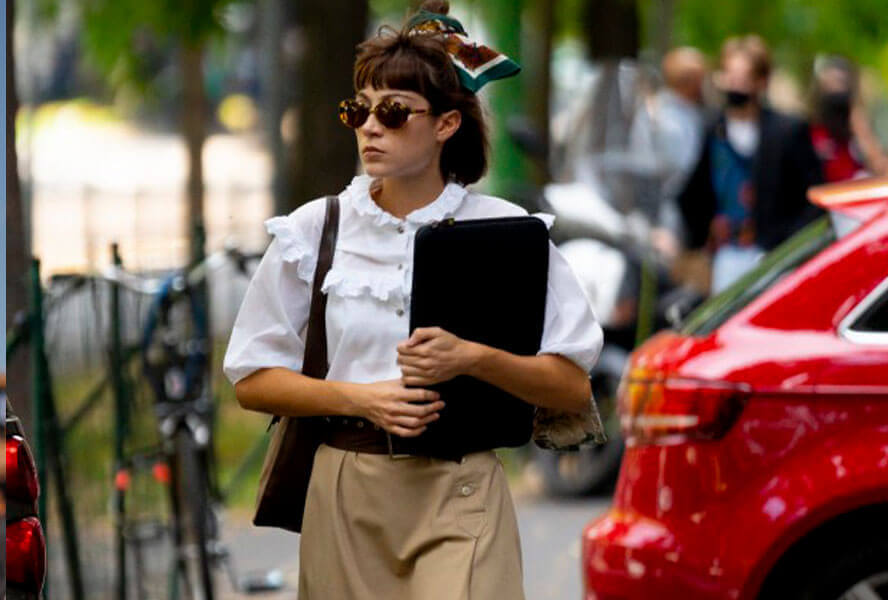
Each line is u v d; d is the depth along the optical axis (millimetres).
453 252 10945
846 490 13703
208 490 18750
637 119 30969
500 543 11211
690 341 14570
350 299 11172
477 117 11367
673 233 30000
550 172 31047
